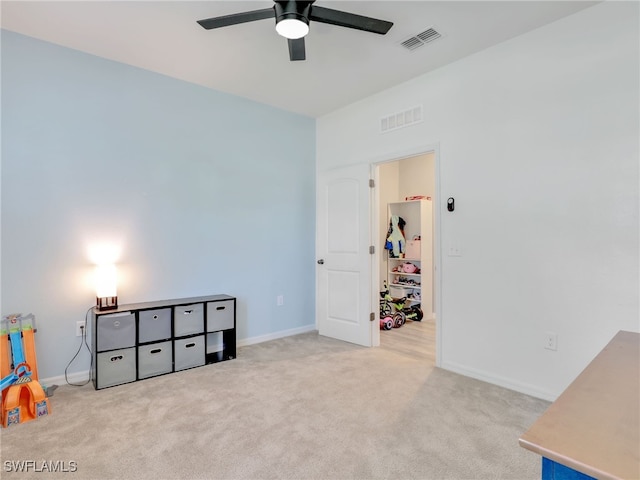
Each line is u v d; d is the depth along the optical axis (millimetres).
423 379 2904
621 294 2254
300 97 3859
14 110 2627
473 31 2623
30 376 2373
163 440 2014
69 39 2727
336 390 2682
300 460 1839
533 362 2613
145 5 2322
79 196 2895
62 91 2820
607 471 658
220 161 3703
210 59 3031
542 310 2572
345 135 4129
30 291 2689
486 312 2869
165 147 3344
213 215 3656
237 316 3838
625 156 2236
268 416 2287
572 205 2441
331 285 4223
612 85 2281
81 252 2904
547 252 2551
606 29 2301
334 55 2957
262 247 4035
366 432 2102
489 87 2857
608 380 1066
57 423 2195
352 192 4012
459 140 3045
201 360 3217
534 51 2611
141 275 3207
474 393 2639
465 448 1941
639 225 2189
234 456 1870
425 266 5297
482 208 2898
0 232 2576
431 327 4777
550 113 2539
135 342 2867
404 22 2504
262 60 3047
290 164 4285
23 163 2660
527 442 762
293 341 4023
